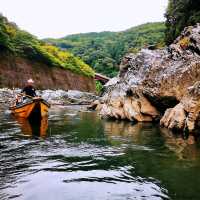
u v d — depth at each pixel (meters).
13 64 50.19
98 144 9.38
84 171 6.34
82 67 74.12
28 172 6.25
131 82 16.31
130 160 7.31
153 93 14.39
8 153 8.03
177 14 37.97
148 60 16.64
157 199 4.81
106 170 6.42
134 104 15.88
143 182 5.63
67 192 5.09
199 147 8.84
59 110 25.03
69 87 63.59
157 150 8.44
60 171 6.34
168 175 6.05
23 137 10.68
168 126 12.76
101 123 15.03
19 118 17.42
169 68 14.29
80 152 8.17
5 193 5.06
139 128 13.02
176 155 7.80
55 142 9.69
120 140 10.09
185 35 18.89
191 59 13.69
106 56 125.94
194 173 6.18
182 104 12.02
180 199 4.81
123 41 138.50
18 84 49.50
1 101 31.88
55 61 61.06
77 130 12.52
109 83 28.89
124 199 4.80
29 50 54.78
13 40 53.22
